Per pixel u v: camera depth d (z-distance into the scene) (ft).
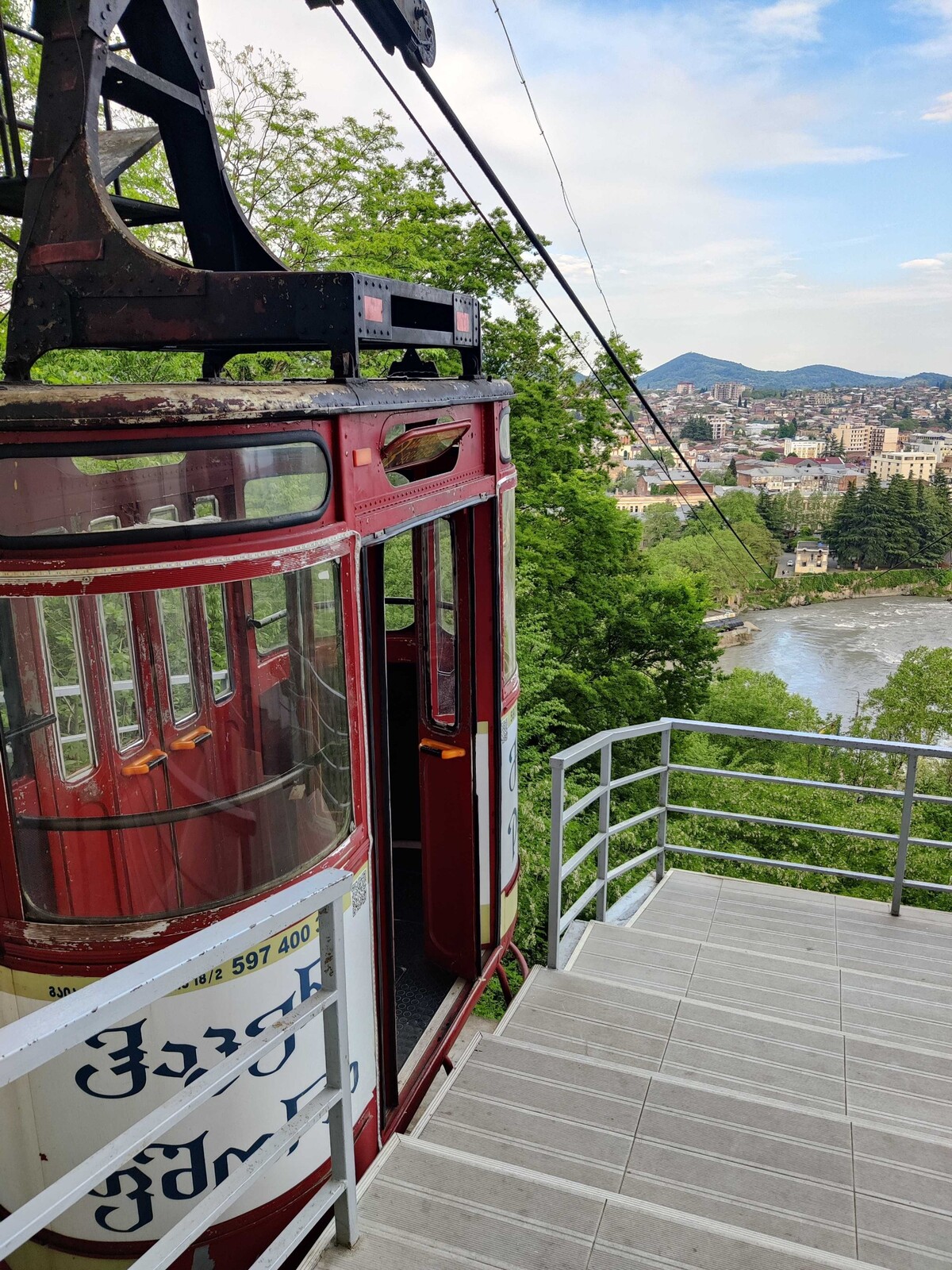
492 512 13.10
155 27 9.70
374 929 9.81
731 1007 14.25
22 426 6.66
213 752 8.33
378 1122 9.88
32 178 8.50
